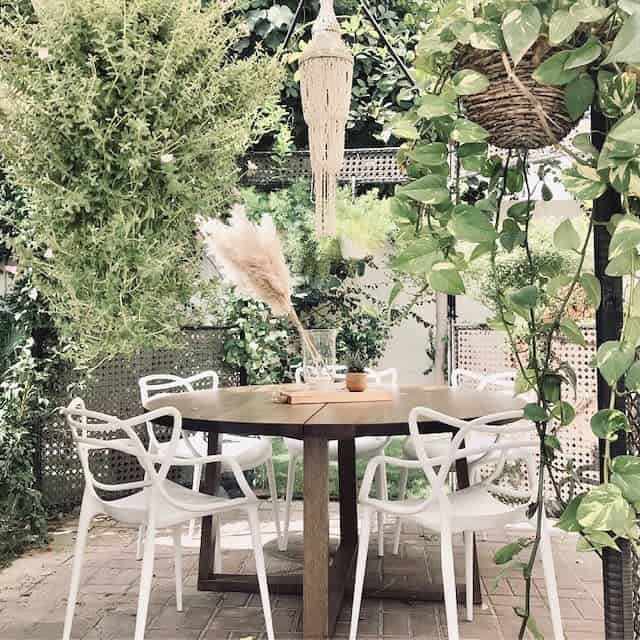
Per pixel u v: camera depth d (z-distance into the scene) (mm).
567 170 873
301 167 4895
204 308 4727
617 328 1008
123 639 2498
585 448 3893
